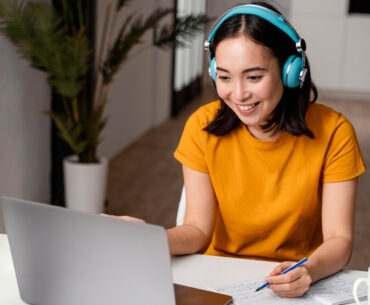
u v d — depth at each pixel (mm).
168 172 4629
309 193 1568
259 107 1389
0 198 1180
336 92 7859
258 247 1634
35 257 1191
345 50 7684
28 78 3383
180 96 6750
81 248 1138
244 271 1404
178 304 1222
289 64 1375
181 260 1467
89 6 3600
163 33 3400
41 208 1143
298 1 7617
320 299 1271
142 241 1082
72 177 3348
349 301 1271
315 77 7820
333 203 1546
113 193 4062
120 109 4945
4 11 2986
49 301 1206
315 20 7641
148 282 1103
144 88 5559
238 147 1598
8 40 3129
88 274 1149
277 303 1254
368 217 3828
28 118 3428
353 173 1551
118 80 4805
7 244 1499
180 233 1529
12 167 3285
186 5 6406
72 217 1124
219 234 1690
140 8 5117
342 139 1559
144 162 4840
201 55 7535
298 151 1563
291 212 1574
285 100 1508
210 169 1613
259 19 1329
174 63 6312
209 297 1254
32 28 3027
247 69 1339
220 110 1583
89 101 3598
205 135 1620
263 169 1581
